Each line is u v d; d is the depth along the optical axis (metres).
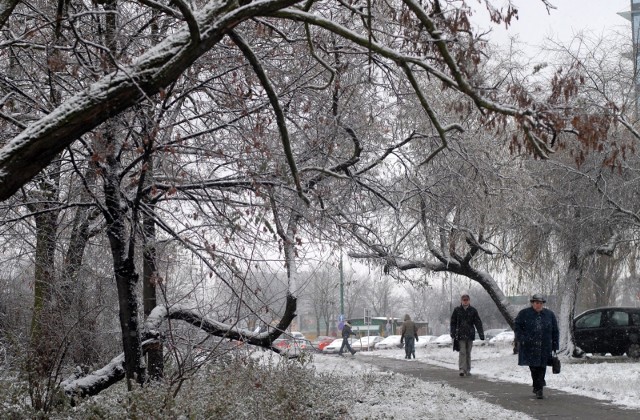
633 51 23.44
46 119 6.80
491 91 8.70
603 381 17.25
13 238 12.99
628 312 26.08
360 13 8.42
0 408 8.27
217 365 10.47
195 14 7.28
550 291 28.94
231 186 10.63
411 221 16.81
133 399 8.26
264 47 10.97
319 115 11.41
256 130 9.77
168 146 9.33
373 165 12.11
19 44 9.19
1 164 6.63
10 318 14.45
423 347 50.81
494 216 18.45
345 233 11.98
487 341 47.94
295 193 10.92
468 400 14.19
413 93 12.30
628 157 22.77
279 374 11.73
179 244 10.34
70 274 13.21
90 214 13.12
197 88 10.15
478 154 14.70
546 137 8.16
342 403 12.85
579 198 24.86
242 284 9.89
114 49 9.38
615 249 27.31
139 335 9.85
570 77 8.15
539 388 14.46
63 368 11.38
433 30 8.02
